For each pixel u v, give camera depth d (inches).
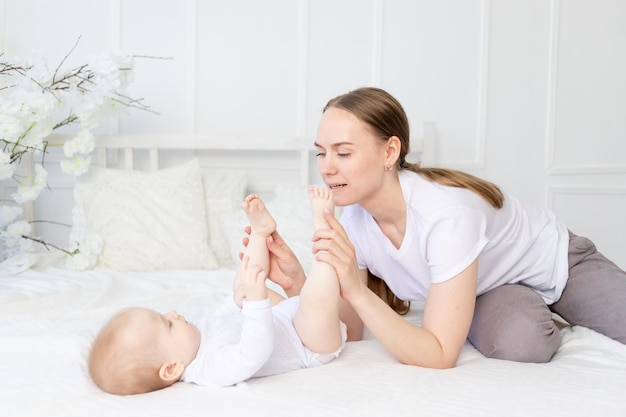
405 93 129.0
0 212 98.7
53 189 119.3
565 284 63.6
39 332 55.7
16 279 90.9
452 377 46.3
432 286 52.1
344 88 127.2
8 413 40.3
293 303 54.0
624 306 60.1
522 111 132.3
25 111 92.0
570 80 132.5
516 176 132.7
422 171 58.4
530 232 63.4
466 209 53.1
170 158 122.9
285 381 45.6
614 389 43.3
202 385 45.6
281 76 125.6
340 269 47.9
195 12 122.2
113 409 40.2
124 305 71.9
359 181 52.6
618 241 129.7
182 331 46.5
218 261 107.3
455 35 129.9
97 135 115.0
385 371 47.8
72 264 99.4
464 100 130.6
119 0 119.7
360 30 127.2
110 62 99.4
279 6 125.1
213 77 124.0
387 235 59.3
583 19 132.2
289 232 103.0
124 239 101.7
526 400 40.9
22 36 117.7
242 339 43.5
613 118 130.8
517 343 55.4
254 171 125.0
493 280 61.7
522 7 131.5
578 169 132.3
